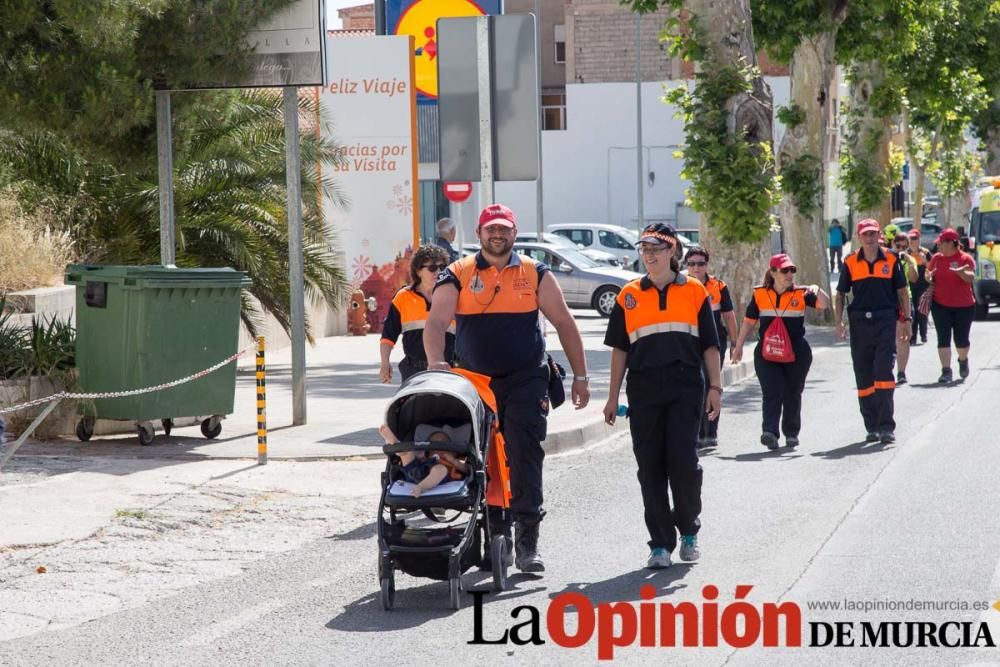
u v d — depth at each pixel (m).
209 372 13.66
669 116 62.38
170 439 14.31
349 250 31.38
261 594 8.40
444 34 14.52
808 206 33.41
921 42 42.44
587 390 8.86
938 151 53.12
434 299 8.70
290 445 13.84
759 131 27.92
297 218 15.62
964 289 20.22
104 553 9.47
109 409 13.77
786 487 11.69
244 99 21.73
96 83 14.25
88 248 20.69
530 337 8.66
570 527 10.23
